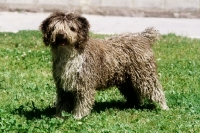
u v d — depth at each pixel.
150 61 9.34
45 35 8.43
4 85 10.95
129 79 9.29
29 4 21.70
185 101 9.99
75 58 8.45
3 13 21.19
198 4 22.22
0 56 13.33
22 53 13.69
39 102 9.84
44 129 8.09
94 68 8.69
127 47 9.17
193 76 12.20
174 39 16.59
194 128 8.59
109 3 21.91
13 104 9.67
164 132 8.34
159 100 9.54
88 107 8.77
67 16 8.31
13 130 8.05
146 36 9.48
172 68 12.83
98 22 20.09
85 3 21.83
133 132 8.20
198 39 17.12
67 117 8.69
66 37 8.16
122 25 19.70
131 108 9.71
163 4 22.09
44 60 13.10
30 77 11.64
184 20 21.62
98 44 8.89
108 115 9.11
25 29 18.08
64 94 8.87
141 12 22.03
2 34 16.53
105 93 10.49
